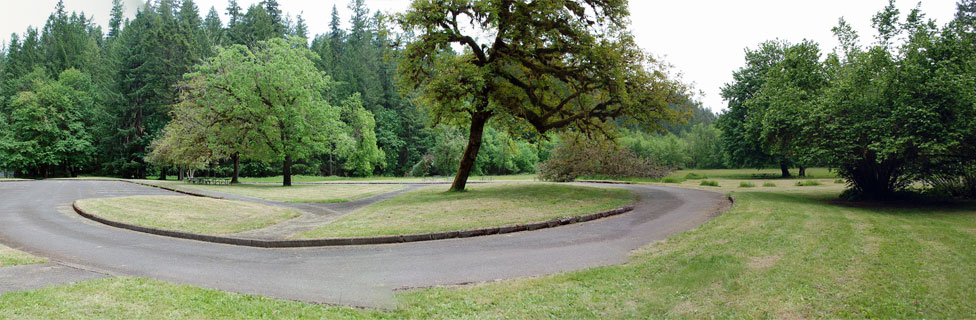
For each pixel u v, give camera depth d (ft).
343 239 32.24
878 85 48.91
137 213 47.16
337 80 213.25
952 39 49.44
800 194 65.87
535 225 37.68
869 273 20.59
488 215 42.37
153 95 172.76
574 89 70.49
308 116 117.60
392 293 19.38
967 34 51.98
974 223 36.63
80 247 30.50
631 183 97.09
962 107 45.39
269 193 82.64
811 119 52.44
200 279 21.84
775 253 24.66
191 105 118.93
